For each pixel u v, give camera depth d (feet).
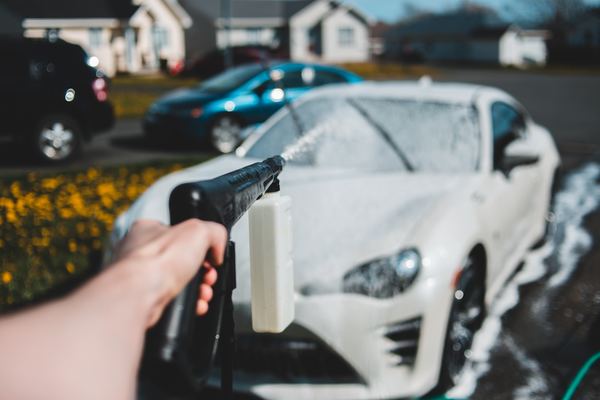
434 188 12.39
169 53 132.46
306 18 153.89
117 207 21.40
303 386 9.96
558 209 22.48
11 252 16.42
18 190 23.16
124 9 122.62
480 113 14.66
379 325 9.82
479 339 12.74
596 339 12.67
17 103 31.91
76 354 1.38
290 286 4.49
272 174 3.99
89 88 33.60
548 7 222.07
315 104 15.89
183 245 1.89
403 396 9.93
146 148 38.65
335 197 12.01
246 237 10.18
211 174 13.75
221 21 147.43
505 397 10.68
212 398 10.03
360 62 161.68
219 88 38.09
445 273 10.32
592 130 43.16
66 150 33.24
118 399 1.41
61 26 116.37
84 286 1.61
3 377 1.29
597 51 181.37
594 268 16.58
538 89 87.15
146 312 1.65
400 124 14.74
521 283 15.66
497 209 13.09
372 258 10.21
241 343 10.05
